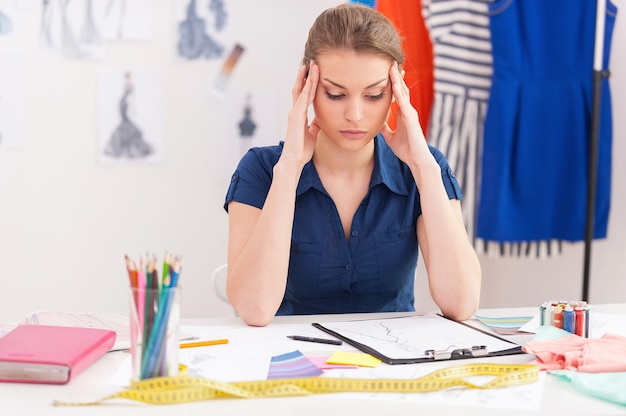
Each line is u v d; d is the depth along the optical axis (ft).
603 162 8.24
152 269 3.17
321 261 5.02
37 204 8.49
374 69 4.44
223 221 8.92
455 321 4.63
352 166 5.02
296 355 3.76
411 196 5.10
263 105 8.82
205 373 3.47
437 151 5.25
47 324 4.26
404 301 5.35
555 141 8.14
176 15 8.56
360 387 3.27
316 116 4.73
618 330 4.33
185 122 8.70
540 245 8.32
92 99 8.49
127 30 8.47
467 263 4.75
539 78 8.07
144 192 8.70
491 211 8.12
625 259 8.53
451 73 8.09
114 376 3.43
